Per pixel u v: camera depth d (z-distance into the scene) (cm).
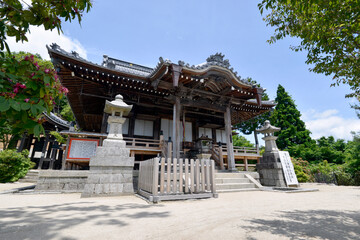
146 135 1400
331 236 255
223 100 1354
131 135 1317
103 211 382
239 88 1220
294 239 241
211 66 1106
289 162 1081
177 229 275
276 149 1105
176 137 1107
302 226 299
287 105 3091
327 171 1734
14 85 199
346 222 326
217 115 1623
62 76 1014
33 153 1878
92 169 644
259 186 897
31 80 210
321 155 2514
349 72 444
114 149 683
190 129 1602
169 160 580
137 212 384
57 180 727
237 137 3594
